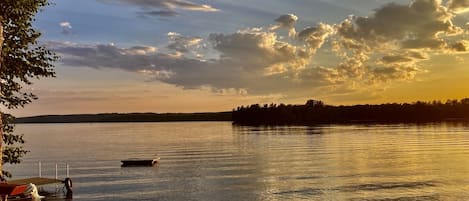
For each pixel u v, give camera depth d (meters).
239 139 158.25
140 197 49.56
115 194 51.59
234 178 63.00
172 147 130.12
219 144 137.12
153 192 52.69
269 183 57.50
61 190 54.62
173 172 71.69
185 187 56.00
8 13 18.22
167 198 48.78
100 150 122.12
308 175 64.25
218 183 58.75
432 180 57.09
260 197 48.41
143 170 75.25
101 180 63.28
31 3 18.72
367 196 47.19
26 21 19.38
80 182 61.44
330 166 74.75
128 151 117.75
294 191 51.34
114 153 111.56
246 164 80.75
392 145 117.06
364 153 97.12
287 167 74.62
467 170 66.00
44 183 52.03
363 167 72.25
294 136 164.50
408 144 118.75
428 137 143.75
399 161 80.19
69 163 87.62
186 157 97.56
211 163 84.06
